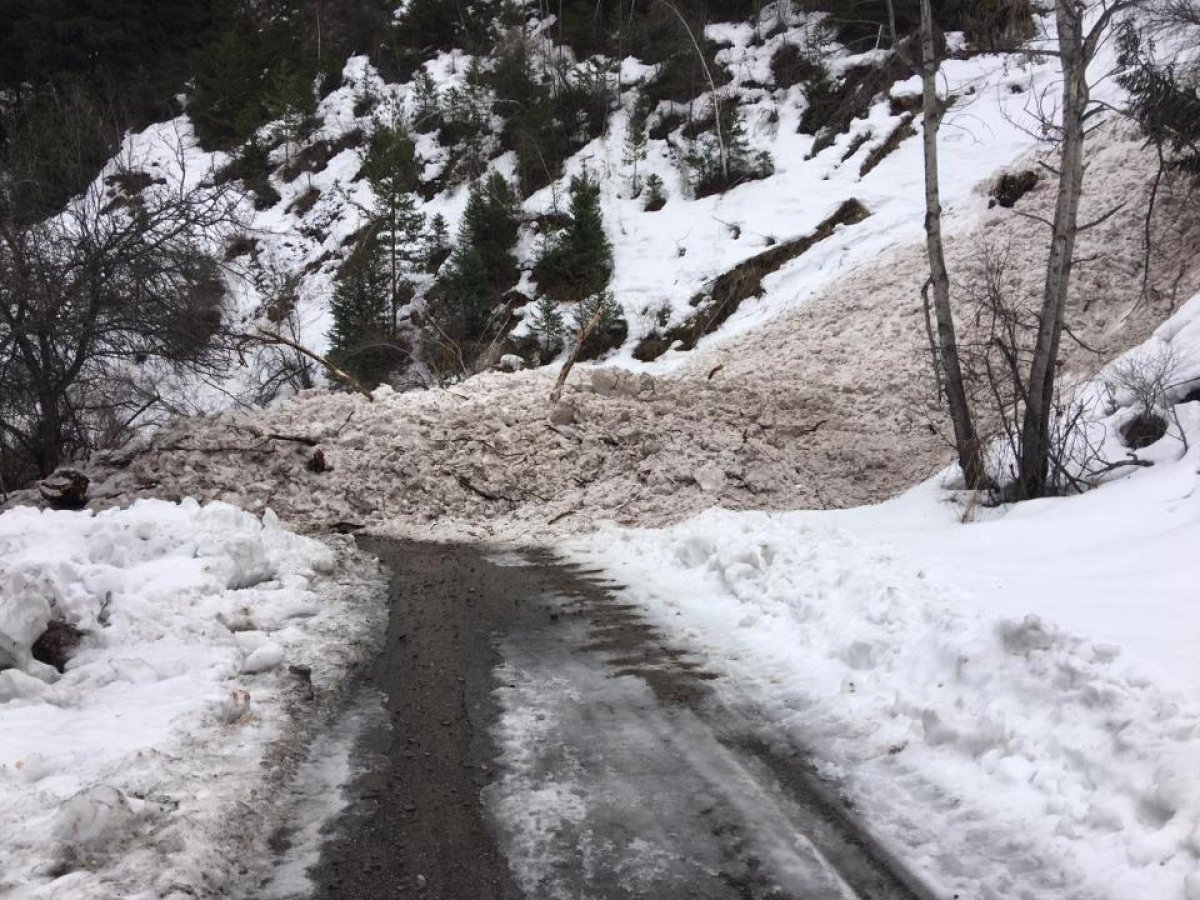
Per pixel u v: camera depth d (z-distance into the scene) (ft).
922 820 11.39
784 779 12.80
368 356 89.30
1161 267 57.36
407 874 10.38
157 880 9.70
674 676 17.22
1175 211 60.90
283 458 39.70
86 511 26.91
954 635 15.01
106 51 130.72
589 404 44.70
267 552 24.82
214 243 46.73
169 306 41.42
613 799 12.25
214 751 13.23
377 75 139.03
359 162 123.24
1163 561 18.35
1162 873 9.16
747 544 24.16
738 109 104.88
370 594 23.94
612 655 18.60
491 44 135.95
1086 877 9.55
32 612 15.87
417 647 19.26
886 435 46.93
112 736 13.35
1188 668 12.27
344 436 41.24
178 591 19.92
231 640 18.29
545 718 15.17
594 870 10.49
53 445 42.80
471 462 39.60
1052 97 84.58
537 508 37.01
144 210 41.47
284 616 20.67
